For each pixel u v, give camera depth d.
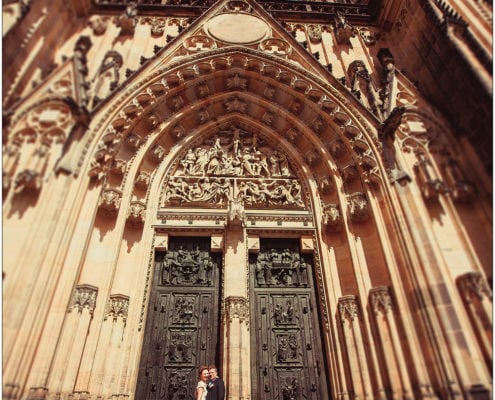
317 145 18.83
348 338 13.71
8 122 12.96
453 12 15.50
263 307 15.84
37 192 12.63
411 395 11.46
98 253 14.38
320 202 17.91
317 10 24.47
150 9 22.50
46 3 16.42
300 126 19.59
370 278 14.58
